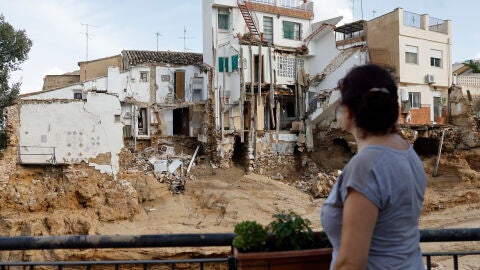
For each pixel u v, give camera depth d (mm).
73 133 29094
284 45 42156
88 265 4484
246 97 38906
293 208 29703
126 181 29812
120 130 30297
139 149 39969
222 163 36438
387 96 2637
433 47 40250
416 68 39000
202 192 31891
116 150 29953
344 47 41406
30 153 28391
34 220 26188
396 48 38125
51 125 28781
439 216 30234
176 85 42781
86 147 29234
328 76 40812
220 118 37844
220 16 40438
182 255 21641
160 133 40812
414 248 2635
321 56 42750
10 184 27625
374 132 2701
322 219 2795
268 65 39562
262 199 30766
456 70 54031
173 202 30516
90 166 29234
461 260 21656
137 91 41469
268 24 41875
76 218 26594
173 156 37719
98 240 4227
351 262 2393
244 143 37969
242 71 37594
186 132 42250
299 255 3197
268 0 41938
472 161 38938
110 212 28047
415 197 2611
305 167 39000
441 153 39469
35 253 22234
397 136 2797
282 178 36938
